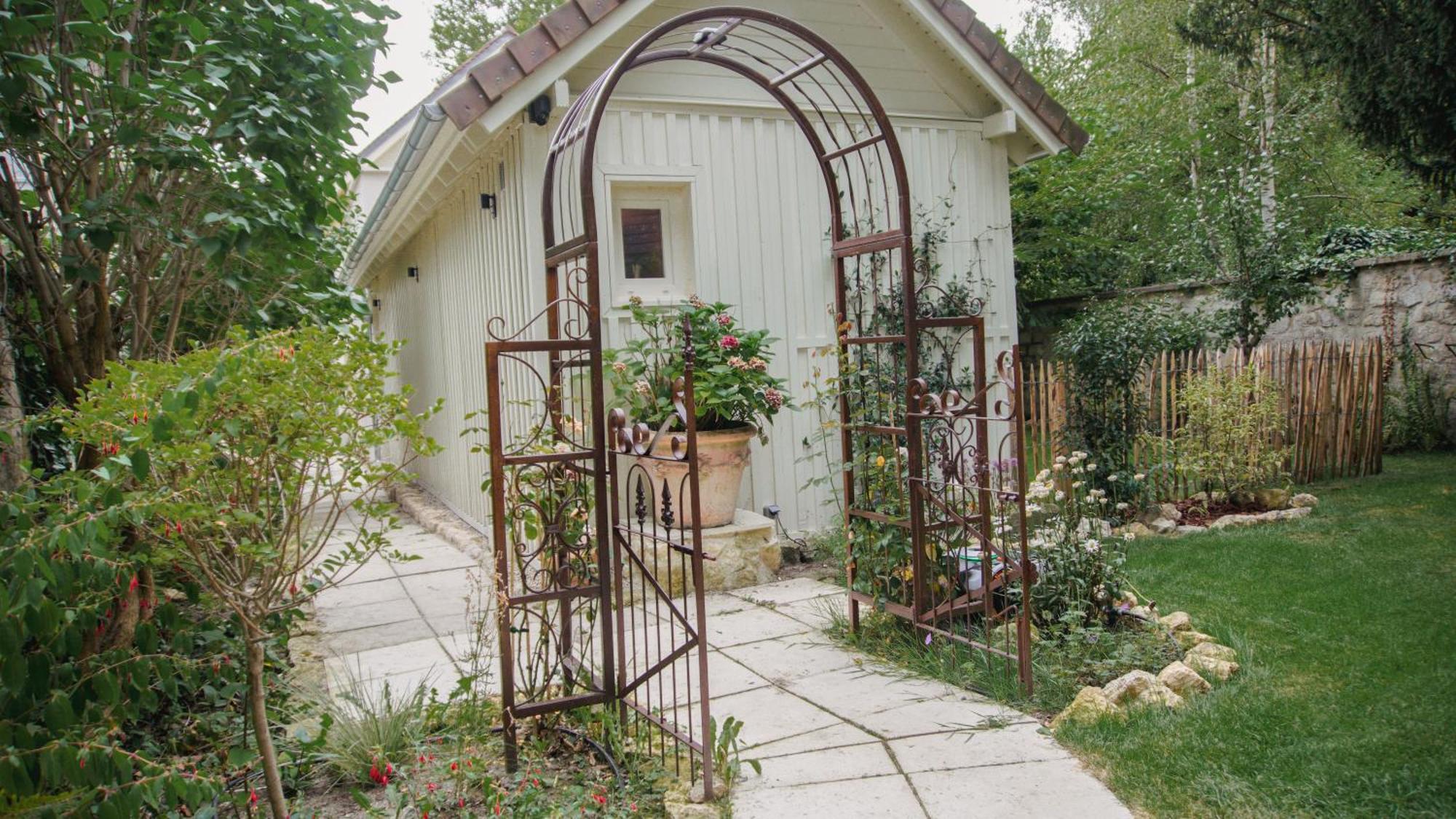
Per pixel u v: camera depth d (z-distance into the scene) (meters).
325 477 2.68
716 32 4.10
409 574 6.77
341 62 4.29
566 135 3.92
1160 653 3.95
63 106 4.08
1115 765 3.03
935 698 3.80
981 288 7.59
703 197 6.47
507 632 3.21
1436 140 7.04
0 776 2.13
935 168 7.39
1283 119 13.28
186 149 3.73
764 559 5.93
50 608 2.26
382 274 14.05
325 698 3.80
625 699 3.44
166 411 2.20
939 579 4.38
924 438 4.81
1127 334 6.98
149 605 2.92
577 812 2.81
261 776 3.10
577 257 3.63
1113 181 13.46
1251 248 8.53
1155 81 16.64
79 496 2.24
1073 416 7.10
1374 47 6.86
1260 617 4.45
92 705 2.61
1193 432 7.13
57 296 3.96
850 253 4.62
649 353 5.82
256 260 4.91
